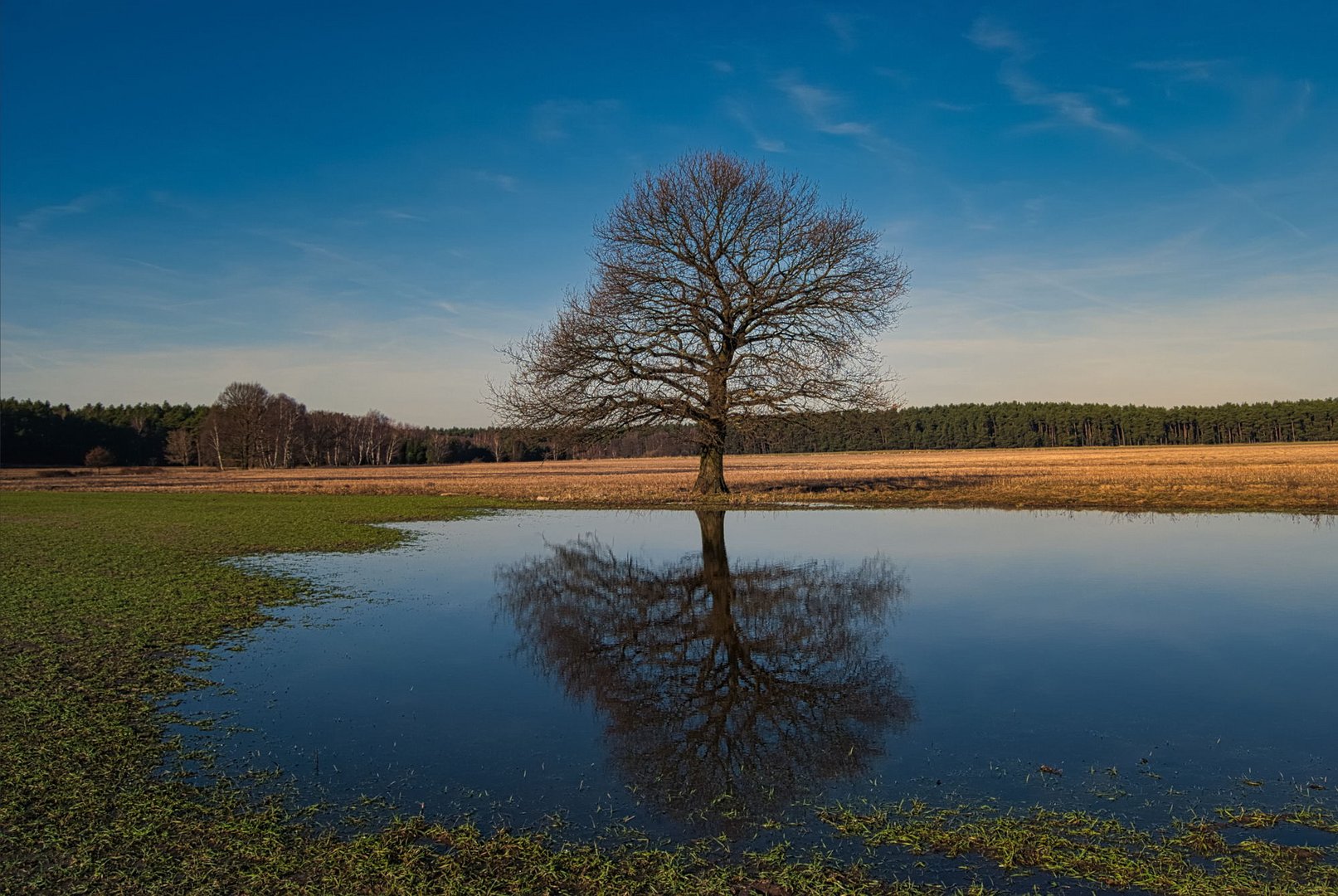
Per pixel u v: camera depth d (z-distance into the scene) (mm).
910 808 5801
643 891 4793
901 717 7711
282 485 50781
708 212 31984
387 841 5359
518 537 22578
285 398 125312
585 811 5840
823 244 31766
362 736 7355
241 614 12406
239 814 5773
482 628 11617
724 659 9852
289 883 4898
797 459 108875
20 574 15984
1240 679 8727
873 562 16938
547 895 4762
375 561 18094
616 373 31781
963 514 26281
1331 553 17062
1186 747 6840
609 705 8188
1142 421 153750
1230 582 14039
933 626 11344
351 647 10555
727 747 7039
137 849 5297
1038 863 5039
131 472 88438
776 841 5363
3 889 4812
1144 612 11938
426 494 42281
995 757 6707
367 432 137000
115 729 7449
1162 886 4750
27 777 6402
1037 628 11102
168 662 9758
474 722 7719
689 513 29312
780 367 30969
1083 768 6445
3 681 8914
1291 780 6172
